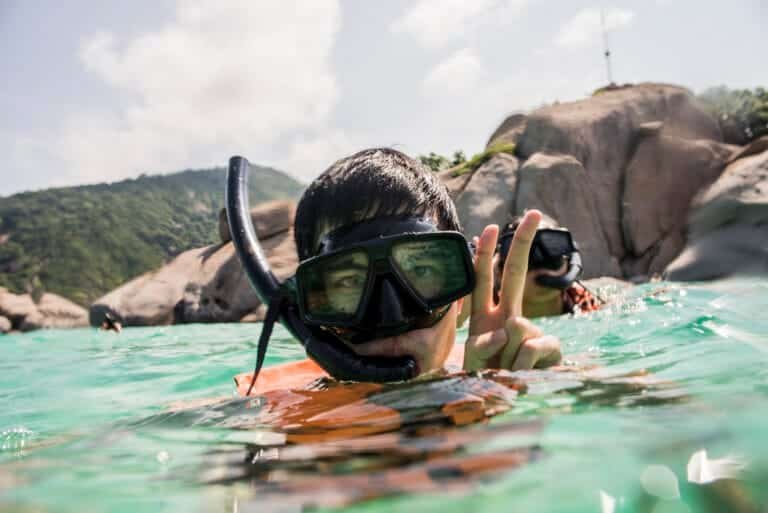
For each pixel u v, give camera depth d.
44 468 1.13
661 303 4.03
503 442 1.02
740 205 11.20
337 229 1.77
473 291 1.82
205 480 1.00
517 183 12.65
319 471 0.97
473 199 12.61
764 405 1.13
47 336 10.88
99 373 3.58
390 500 0.83
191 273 14.46
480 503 0.80
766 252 10.56
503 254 3.99
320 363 1.74
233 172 2.31
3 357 5.51
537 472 0.88
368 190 1.77
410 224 1.75
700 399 1.22
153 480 1.02
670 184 12.80
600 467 0.88
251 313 12.62
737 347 2.04
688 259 11.28
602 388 1.38
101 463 1.14
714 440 0.96
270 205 14.20
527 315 4.36
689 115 14.13
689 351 2.05
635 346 2.43
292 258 12.96
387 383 1.64
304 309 1.74
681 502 0.78
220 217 15.21
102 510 0.90
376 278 1.67
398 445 1.05
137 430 1.42
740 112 14.60
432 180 1.95
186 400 2.38
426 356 1.75
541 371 1.64
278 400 1.64
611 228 12.75
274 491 0.91
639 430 1.03
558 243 4.16
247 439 1.25
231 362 3.80
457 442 1.04
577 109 13.83
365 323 1.68
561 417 1.14
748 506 0.78
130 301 14.15
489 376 1.58
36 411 2.34
